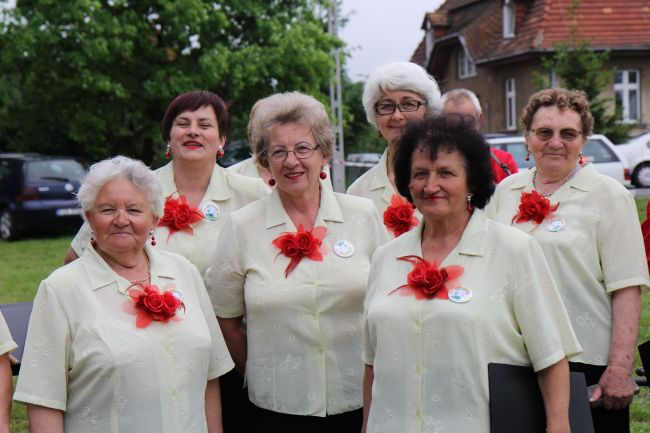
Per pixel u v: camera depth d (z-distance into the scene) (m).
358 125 27.91
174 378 3.42
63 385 3.37
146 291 3.46
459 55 35.50
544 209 4.13
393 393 3.22
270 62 20.22
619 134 23.59
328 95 22.98
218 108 4.67
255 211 4.04
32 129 22.73
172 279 3.61
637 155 23.28
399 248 3.38
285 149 3.88
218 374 3.70
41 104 21.92
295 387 3.87
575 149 4.18
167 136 4.65
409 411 3.18
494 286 3.16
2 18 20.17
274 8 21.47
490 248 3.21
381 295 3.31
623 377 3.88
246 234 3.98
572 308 4.02
